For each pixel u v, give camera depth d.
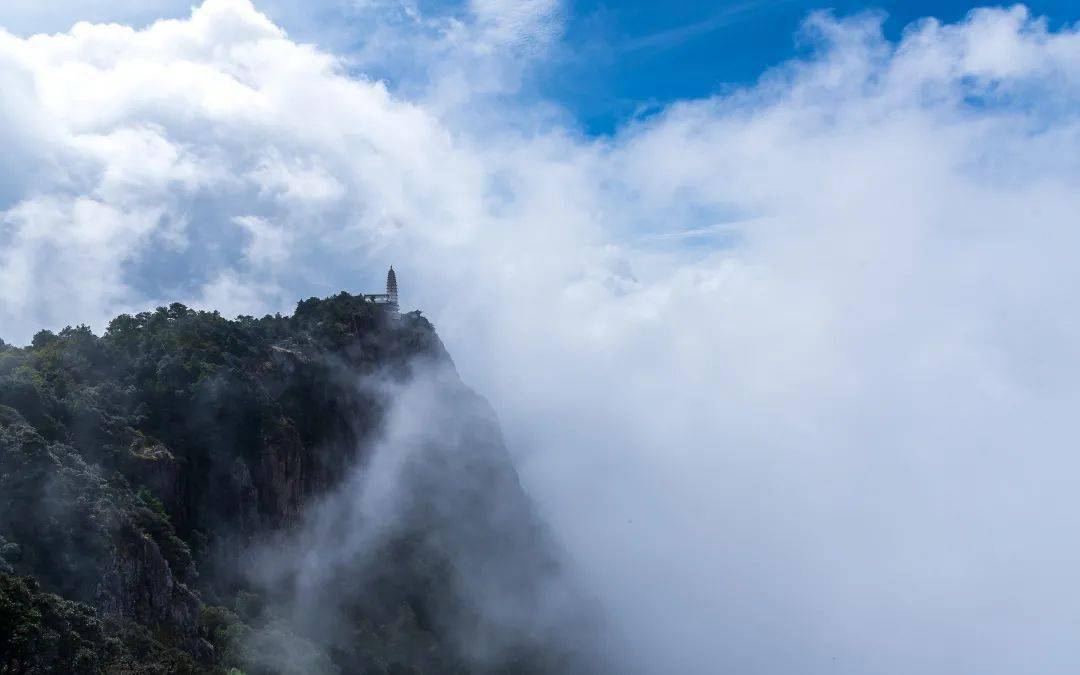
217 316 183.88
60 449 111.94
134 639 94.44
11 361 137.75
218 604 126.19
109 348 155.50
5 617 79.50
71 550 96.75
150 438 137.88
